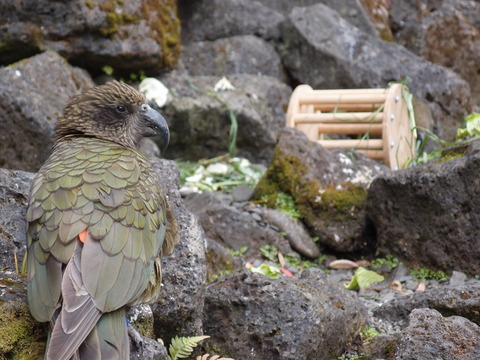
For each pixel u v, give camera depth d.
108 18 8.95
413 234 6.60
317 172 7.36
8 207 4.71
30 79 8.30
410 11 11.15
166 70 9.61
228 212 7.18
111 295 3.81
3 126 7.90
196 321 4.81
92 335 3.71
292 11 10.27
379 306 5.70
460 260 6.32
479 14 11.81
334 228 7.14
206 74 10.00
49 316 3.76
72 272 3.81
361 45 10.08
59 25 8.87
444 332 4.63
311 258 7.15
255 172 8.97
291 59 10.27
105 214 4.02
